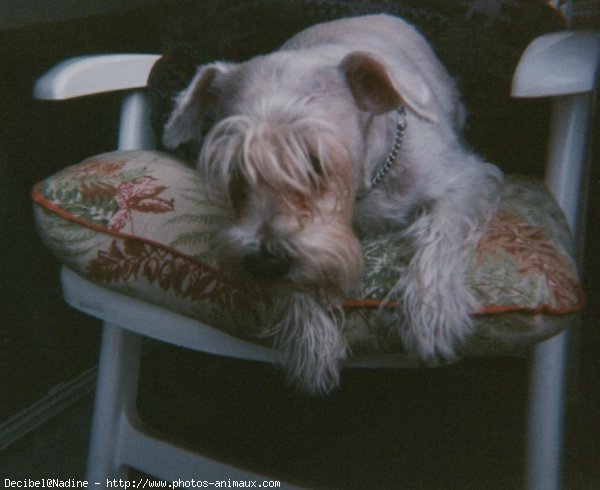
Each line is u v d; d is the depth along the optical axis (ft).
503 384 5.71
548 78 3.21
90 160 4.00
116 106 6.02
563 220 3.46
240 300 3.18
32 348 5.30
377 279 3.15
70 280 3.70
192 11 4.78
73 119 5.73
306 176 3.12
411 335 3.03
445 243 3.18
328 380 3.34
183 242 3.26
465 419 5.30
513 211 3.43
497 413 5.34
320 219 3.18
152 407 5.58
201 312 3.26
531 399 3.47
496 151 4.87
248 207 3.19
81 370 5.67
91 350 5.78
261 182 3.15
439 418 5.33
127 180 3.63
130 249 3.32
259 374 6.03
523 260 3.02
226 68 3.55
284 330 3.26
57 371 5.50
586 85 3.19
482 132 4.73
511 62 4.55
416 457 4.92
